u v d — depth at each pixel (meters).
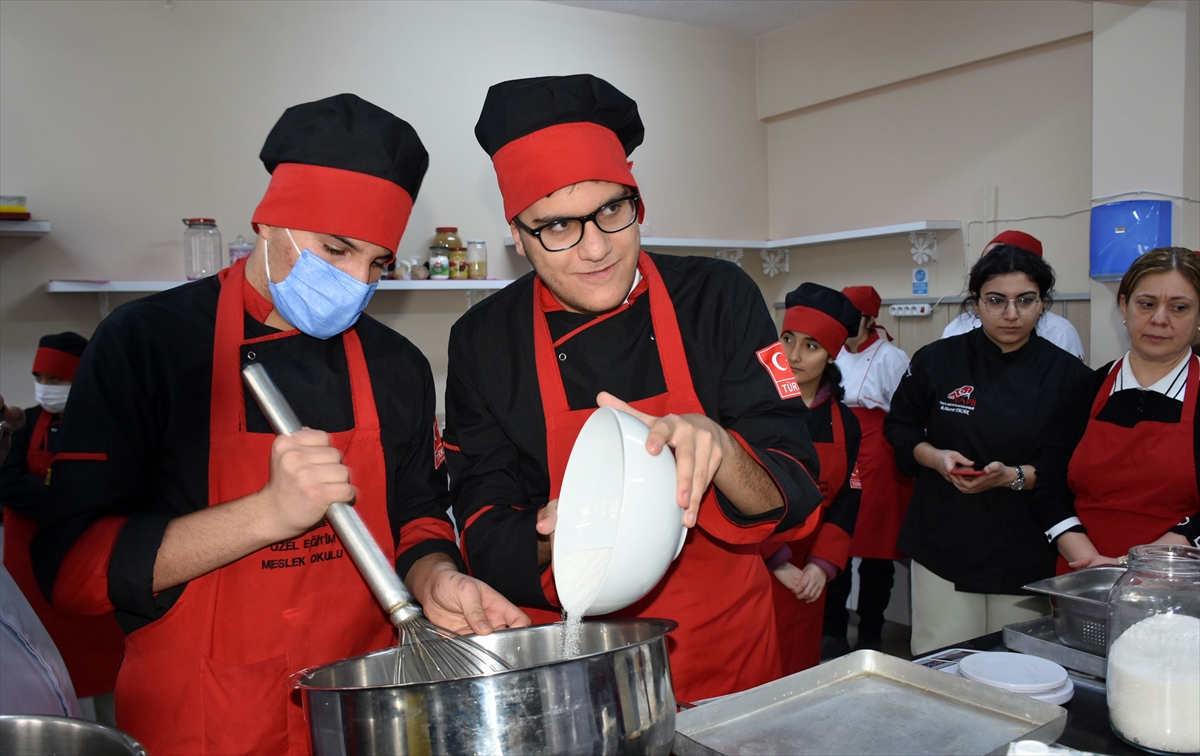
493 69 3.98
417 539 1.28
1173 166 2.88
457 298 3.96
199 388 1.16
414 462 1.34
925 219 4.22
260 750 1.12
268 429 1.18
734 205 4.89
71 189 3.09
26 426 2.80
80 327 3.15
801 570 2.36
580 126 1.07
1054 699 1.06
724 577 1.30
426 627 0.90
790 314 2.40
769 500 1.10
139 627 1.13
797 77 4.71
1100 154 3.07
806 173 4.80
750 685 1.33
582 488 1.02
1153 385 1.85
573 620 0.92
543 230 1.10
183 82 3.26
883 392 3.53
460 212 3.91
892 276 4.41
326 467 0.97
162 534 1.03
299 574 1.15
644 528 0.89
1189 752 0.90
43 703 0.86
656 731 0.76
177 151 3.26
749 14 4.51
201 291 1.24
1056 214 3.69
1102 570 1.35
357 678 0.86
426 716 0.69
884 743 0.87
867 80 4.36
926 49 4.08
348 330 1.28
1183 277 1.74
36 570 1.06
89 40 3.09
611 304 1.14
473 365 1.34
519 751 0.68
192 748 1.11
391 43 3.70
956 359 2.57
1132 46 2.96
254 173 3.42
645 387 1.27
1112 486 1.87
